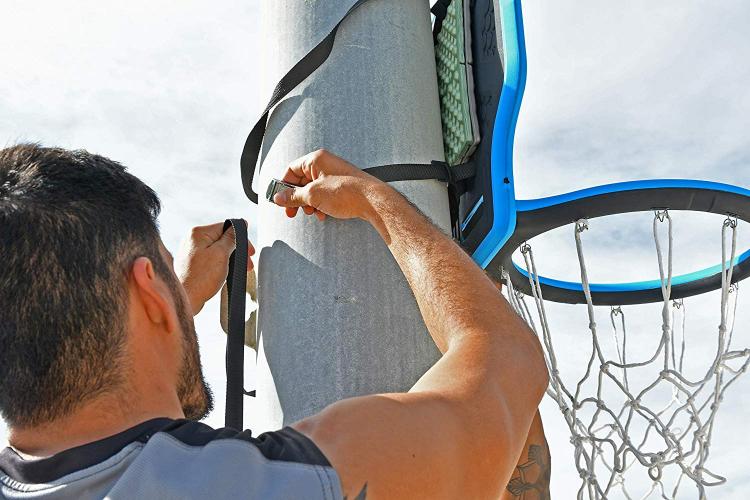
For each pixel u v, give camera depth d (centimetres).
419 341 174
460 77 204
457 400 111
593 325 262
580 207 242
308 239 179
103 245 106
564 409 269
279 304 181
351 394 169
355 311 174
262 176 198
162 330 111
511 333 126
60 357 101
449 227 195
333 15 198
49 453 101
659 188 247
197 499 91
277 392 176
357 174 162
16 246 102
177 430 99
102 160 114
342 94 192
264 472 95
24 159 110
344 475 96
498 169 189
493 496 109
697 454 274
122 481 93
